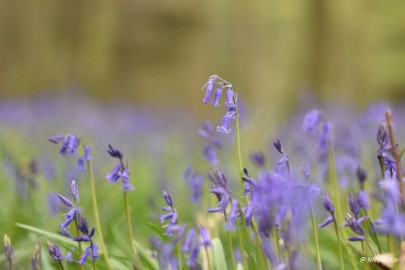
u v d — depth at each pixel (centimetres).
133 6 3188
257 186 268
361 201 330
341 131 663
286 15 2953
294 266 277
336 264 445
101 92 3169
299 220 278
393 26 3119
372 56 3045
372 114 711
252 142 1214
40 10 3058
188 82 3148
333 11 2919
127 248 477
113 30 3178
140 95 3194
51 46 3084
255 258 354
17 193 555
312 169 620
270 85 2961
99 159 931
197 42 3155
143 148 1245
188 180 459
